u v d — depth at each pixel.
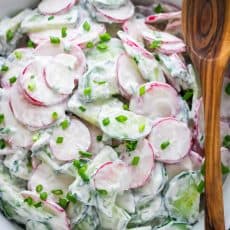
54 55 0.48
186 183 0.46
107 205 0.44
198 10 0.47
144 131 0.45
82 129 0.46
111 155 0.45
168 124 0.46
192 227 0.46
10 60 0.48
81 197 0.43
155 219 0.46
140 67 0.46
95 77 0.46
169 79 0.48
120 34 0.48
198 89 0.47
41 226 0.45
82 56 0.47
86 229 0.45
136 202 0.45
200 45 0.46
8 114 0.46
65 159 0.45
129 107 0.46
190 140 0.46
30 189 0.45
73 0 0.49
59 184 0.45
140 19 0.51
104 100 0.46
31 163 0.46
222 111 0.48
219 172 0.43
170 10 0.51
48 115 0.45
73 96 0.46
